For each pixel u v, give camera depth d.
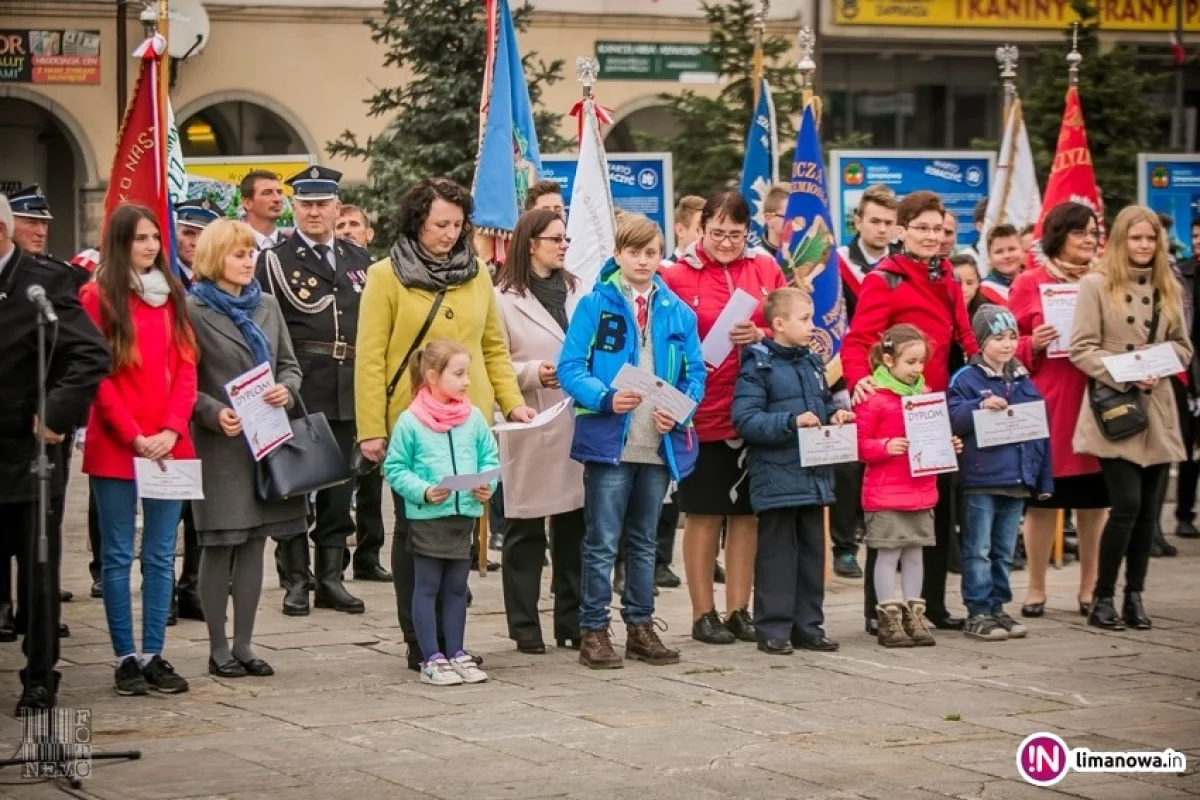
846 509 11.48
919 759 6.87
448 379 8.24
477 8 17.52
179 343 8.02
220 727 7.35
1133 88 19.22
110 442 7.90
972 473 9.45
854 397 9.30
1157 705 7.86
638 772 6.63
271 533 8.35
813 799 6.30
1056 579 11.54
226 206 14.33
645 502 8.71
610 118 11.83
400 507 8.43
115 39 25.16
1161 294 9.76
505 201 11.40
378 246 17.67
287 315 10.34
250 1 25.38
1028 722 7.52
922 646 9.22
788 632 9.00
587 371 8.55
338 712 7.62
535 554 9.01
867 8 27.97
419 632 8.23
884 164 15.07
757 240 12.44
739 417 8.84
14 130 26.39
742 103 19.61
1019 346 10.08
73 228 26.83
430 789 6.39
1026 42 28.61
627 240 8.59
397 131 17.91
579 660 8.77
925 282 9.58
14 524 7.62
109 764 6.72
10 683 8.23
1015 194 15.09
